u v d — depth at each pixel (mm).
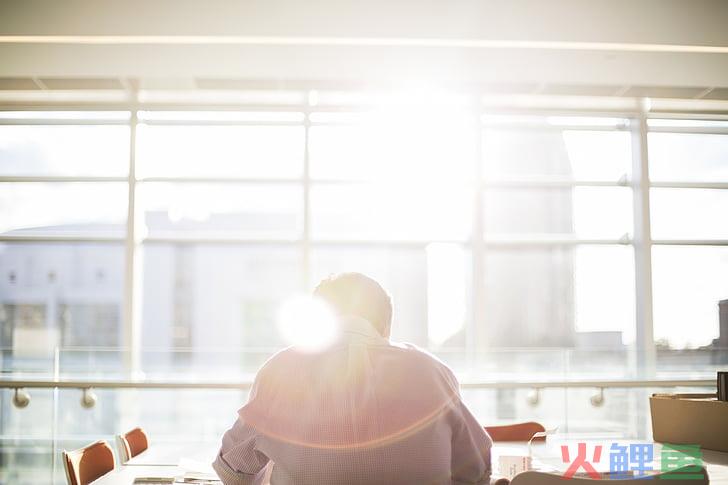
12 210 7184
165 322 25797
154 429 6172
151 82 6605
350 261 7473
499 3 5070
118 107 7137
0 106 7086
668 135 7566
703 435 3365
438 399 2014
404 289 7496
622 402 6434
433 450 1979
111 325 7141
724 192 7555
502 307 8125
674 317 7375
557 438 3027
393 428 1947
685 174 7551
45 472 6109
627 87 6699
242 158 7277
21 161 7184
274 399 2035
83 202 7164
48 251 7203
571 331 8195
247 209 7250
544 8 5121
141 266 7223
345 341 2055
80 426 6137
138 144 7164
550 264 8828
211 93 6973
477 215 7305
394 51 5730
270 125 7277
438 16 5164
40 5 5102
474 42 5449
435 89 6773
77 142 7188
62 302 7367
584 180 7496
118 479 2682
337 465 1942
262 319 12594
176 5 5094
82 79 6531
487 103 7215
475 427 2129
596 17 5223
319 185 7285
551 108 7340
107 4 5102
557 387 6387
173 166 7270
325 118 7305
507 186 7410
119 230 7129
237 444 2076
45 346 7441
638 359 7297
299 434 1968
